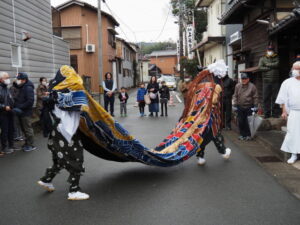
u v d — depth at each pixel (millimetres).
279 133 8945
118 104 22703
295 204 4594
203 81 6637
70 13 29609
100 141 5344
